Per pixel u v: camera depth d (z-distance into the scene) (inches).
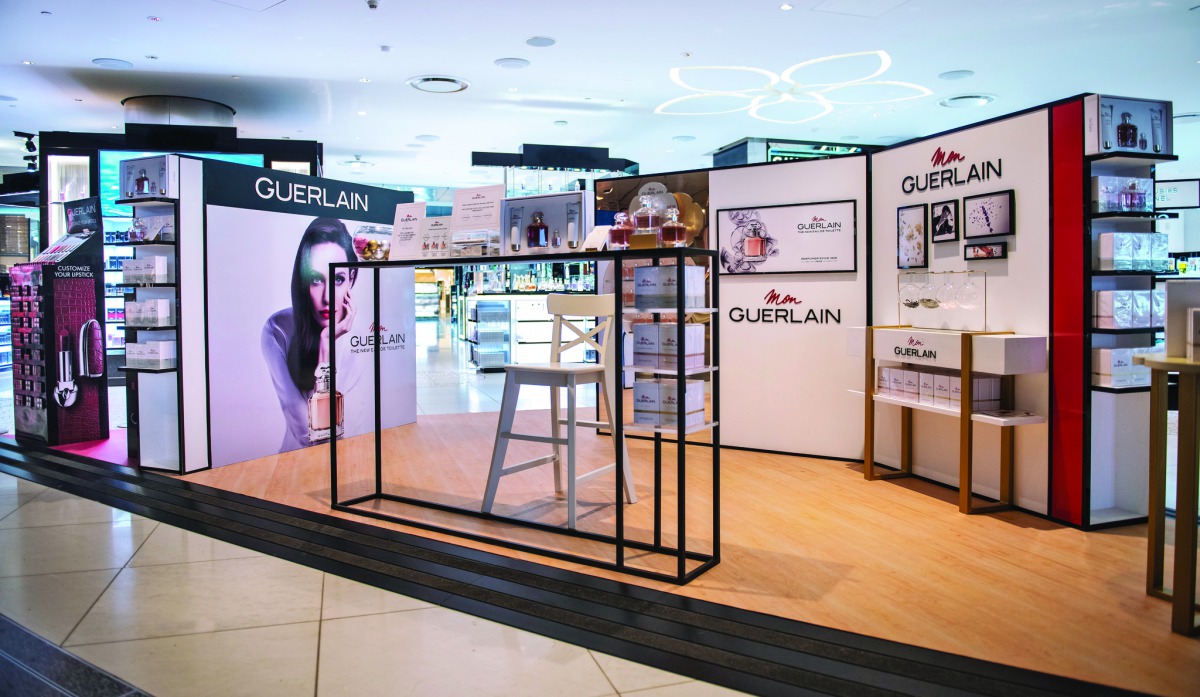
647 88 374.3
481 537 136.3
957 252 169.5
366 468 198.1
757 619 102.0
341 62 325.7
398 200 260.5
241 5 255.3
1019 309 154.5
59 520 151.1
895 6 262.8
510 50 311.9
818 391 205.5
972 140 164.2
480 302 443.5
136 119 380.5
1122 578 117.3
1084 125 139.0
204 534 141.9
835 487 174.6
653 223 118.3
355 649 95.0
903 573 119.3
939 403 161.2
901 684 84.4
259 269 210.1
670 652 92.8
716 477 122.9
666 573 118.3
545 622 102.0
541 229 137.5
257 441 210.7
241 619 104.1
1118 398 143.1
